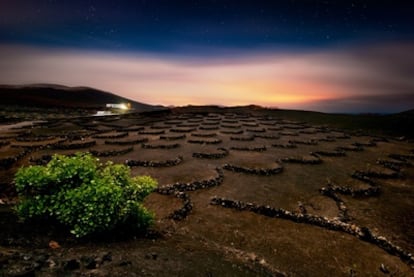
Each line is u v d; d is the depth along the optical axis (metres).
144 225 7.92
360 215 14.10
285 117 64.00
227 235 11.51
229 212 13.91
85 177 7.34
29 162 21.22
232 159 23.44
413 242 11.50
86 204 6.57
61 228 7.09
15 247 5.61
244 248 10.48
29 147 25.27
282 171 20.95
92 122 48.12
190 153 25.00
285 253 10.25
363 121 54.78
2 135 31.73
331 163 24.30
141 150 25.66
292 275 8.75
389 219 13.75
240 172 20.20
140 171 19.38
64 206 6.73
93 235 6.92
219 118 55.62
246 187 17.31
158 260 6.09
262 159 23.72
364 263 9.98
